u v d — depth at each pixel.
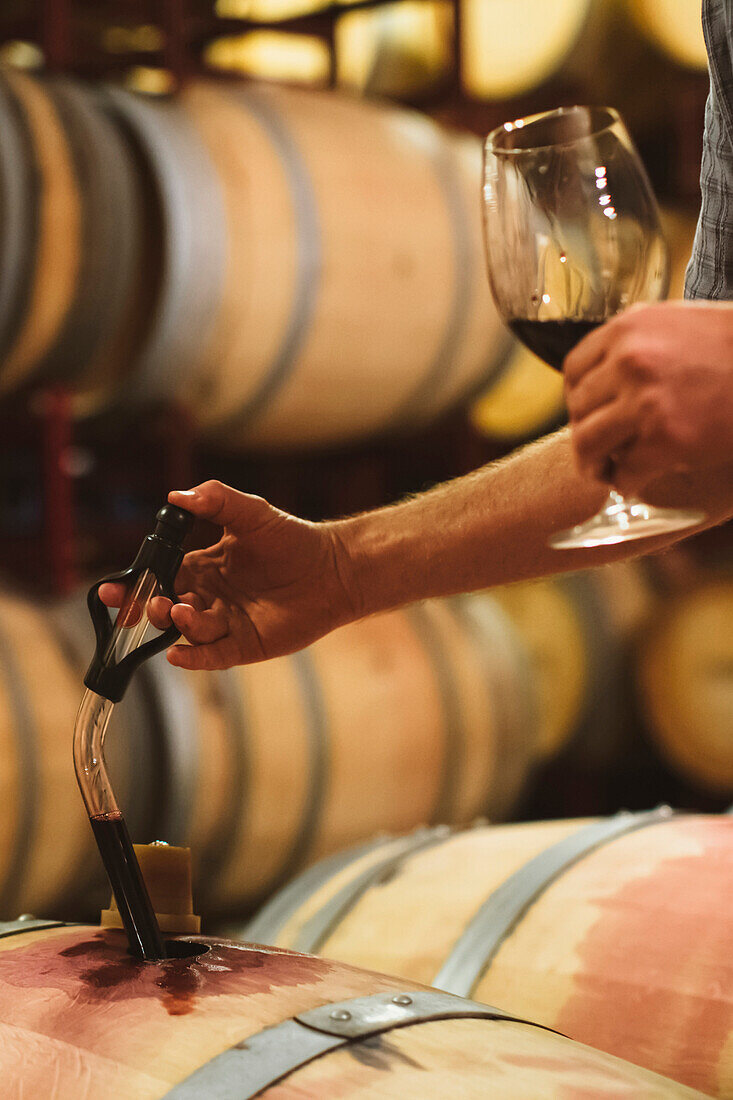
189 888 1.16
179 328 3.88
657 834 1.68
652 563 5.81
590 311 0.91
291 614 1.21
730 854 1.58
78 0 4.32
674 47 5.40
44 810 3.37
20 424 4.04
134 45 5.69
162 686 3.68
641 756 5.67
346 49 5.87
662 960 1.41
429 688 4.29
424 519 1.25
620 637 5.41
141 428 4.24
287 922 1.77
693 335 0.69
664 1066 1.34
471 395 4.96
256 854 3.91
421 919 1.64
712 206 1.20
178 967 1.03
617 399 0.69
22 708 3.36
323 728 3.96
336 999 0.97
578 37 5.33
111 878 1.07
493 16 5.54
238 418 4.35
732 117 1.10
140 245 3.92
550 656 5.50
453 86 5.34
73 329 3.78
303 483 5.79
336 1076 0.86
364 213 4.23
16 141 3.62
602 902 1.53
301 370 4.23
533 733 4.71
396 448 5.31
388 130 4.52
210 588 1.20
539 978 1.46
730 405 0.69
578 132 0.92
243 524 1.15
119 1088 0.87
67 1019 0.95
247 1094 0.85
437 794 4.30
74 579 4.00
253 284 3.98
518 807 5.69
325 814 3.99
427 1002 0.98
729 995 1.34
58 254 3.67
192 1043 0.90
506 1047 0.92
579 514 1.20
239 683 3.84
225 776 3.76
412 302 4.37
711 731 5.24
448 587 1.26
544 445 1.27
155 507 4.63
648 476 0.73
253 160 4.05
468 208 4.54
